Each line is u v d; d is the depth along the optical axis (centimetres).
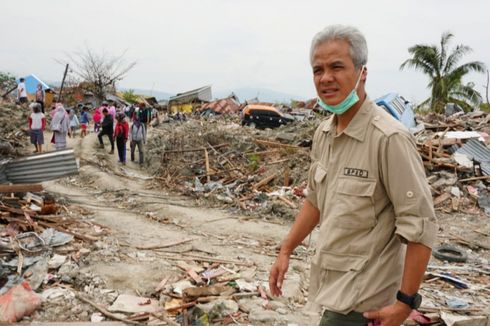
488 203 954
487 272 636
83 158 1341
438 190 1009
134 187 1104
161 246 631
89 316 414
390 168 173
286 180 1143
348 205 185
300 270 571
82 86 3303
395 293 186
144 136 1405
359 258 185
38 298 421
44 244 564
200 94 4262
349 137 189
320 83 186
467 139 1242
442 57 2639
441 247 726
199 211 900
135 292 466
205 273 534
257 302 455
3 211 668
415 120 1535
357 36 181
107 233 669
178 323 411
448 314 445
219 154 1402
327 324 196
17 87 2336
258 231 777
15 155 1164
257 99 3734
